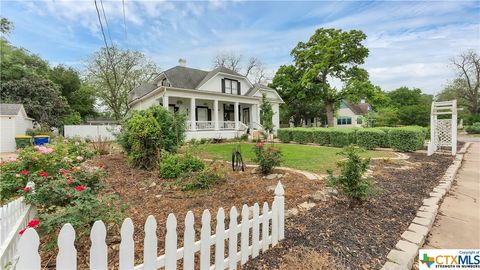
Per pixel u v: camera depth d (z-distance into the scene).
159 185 4.62
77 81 27.27
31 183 2.94
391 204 3.68
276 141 17.73
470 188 4.99
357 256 2.30
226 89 20.97
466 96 32.50
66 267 1.31
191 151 6.16
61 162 4.29
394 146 10.52
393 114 19.36
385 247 2.47
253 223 2.26
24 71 20.02
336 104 27.36
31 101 18.89
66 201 2.77
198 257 2.25
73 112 24.09
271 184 4.70
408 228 2.90
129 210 3.37
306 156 8.88
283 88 27.31
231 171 5.93
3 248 1.73
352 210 3.36
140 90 21.34
